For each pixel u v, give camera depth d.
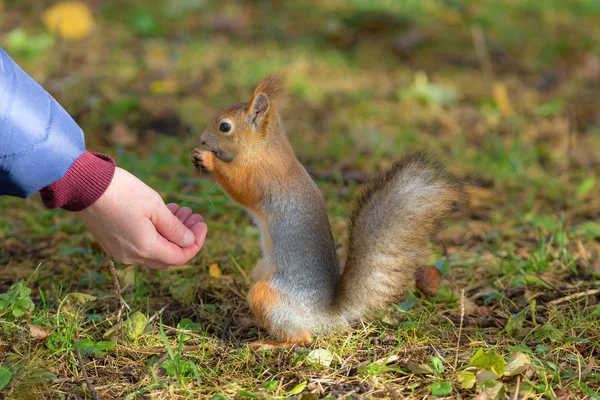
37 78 10.97
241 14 13.84
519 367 4.59
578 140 9.85
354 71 11.84
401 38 12.85
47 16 12.56
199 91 10.80
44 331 5.07
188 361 4.80
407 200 4.99
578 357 4.87
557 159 9.23
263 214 5.16
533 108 10.82
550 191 8.24
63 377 4.70
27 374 4.55
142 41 12.53
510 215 7.72
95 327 5.32
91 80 10.96
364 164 8.97
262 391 4.49
